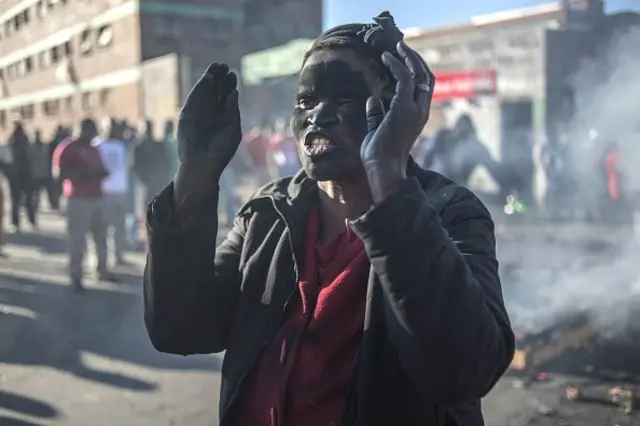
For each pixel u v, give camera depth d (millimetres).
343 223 1178
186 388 3768
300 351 1124
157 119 8938
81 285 6195
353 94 1086
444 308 923
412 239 926
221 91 1206
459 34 14508
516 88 13102
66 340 4637
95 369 4070
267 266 1201
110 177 7043
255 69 18172
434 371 947
